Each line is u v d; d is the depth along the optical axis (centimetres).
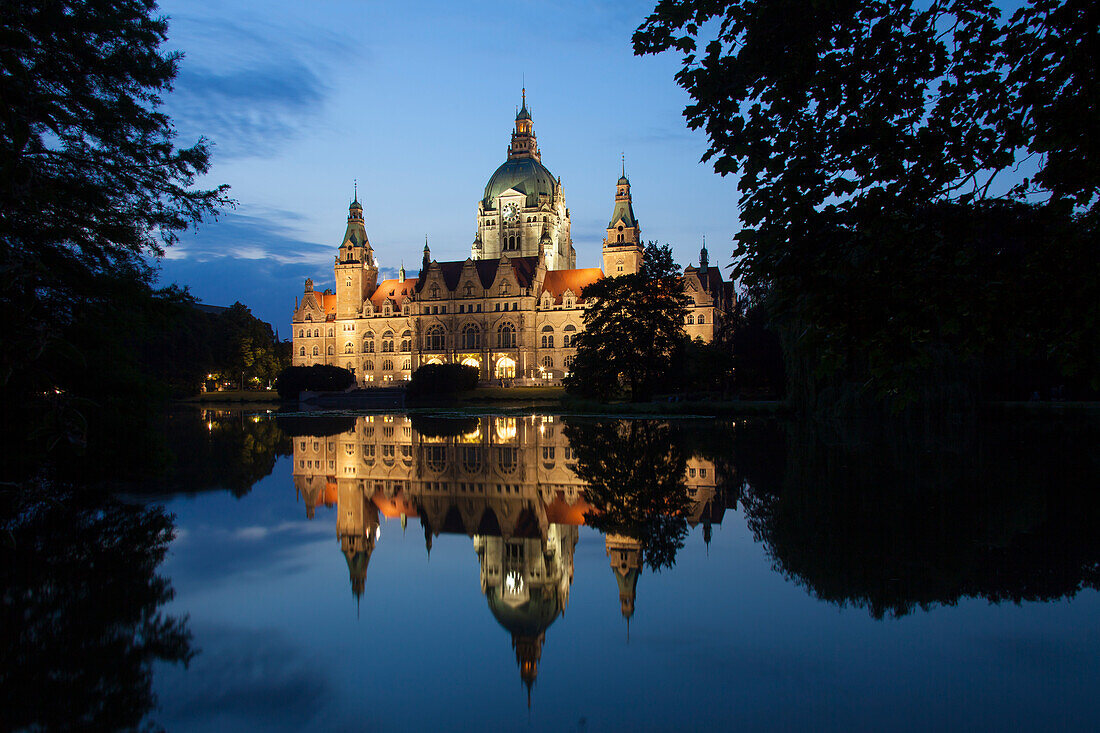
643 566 1638
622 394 9562
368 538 1942
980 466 2922
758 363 8031
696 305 14238
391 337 17100
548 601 1409
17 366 1169
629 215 15600
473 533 2002
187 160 2352
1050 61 984
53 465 2483
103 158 2181
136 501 2461
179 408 11175
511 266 15912
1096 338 988
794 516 2072
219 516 2222
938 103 1052
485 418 7744
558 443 4441
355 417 8250
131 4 2172
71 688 1028
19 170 1077
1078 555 1619
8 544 1836
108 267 2258
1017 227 998
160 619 1316
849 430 4653
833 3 995
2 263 1148
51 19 1855
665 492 2556
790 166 1031
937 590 1412
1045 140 978
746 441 4147
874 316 985
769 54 1041
